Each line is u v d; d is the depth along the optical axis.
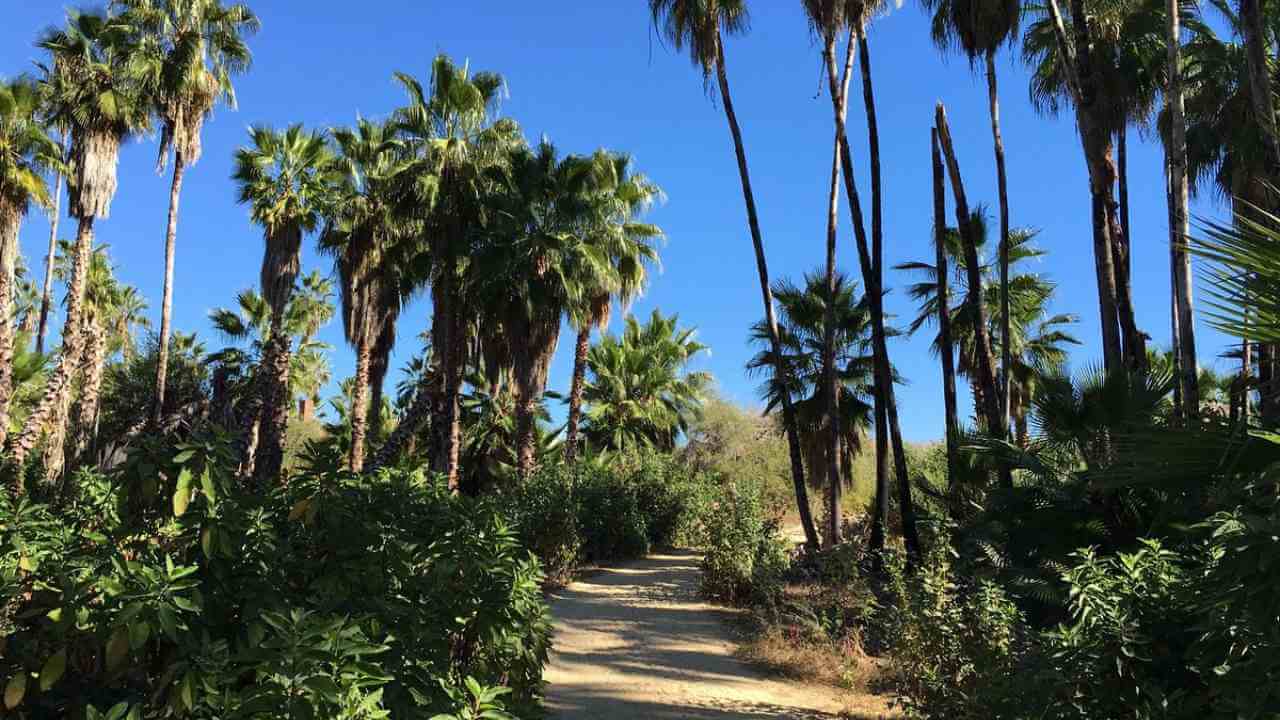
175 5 18.80
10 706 1.93
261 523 2.58
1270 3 10.79
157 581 1.97
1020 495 7.64
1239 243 2.23
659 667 7.33
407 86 17.30
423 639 2.66
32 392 21.23
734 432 35.28
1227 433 2.96
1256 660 2.12
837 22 13.16
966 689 4.68
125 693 2.15
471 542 3.35
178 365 26.77
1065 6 13.37
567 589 12.66
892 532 14.18
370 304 21.81
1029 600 6.82
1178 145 8.09
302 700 1.84
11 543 2.65
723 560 11.21
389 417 29.52
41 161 16.91
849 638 7.81
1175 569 3.26
